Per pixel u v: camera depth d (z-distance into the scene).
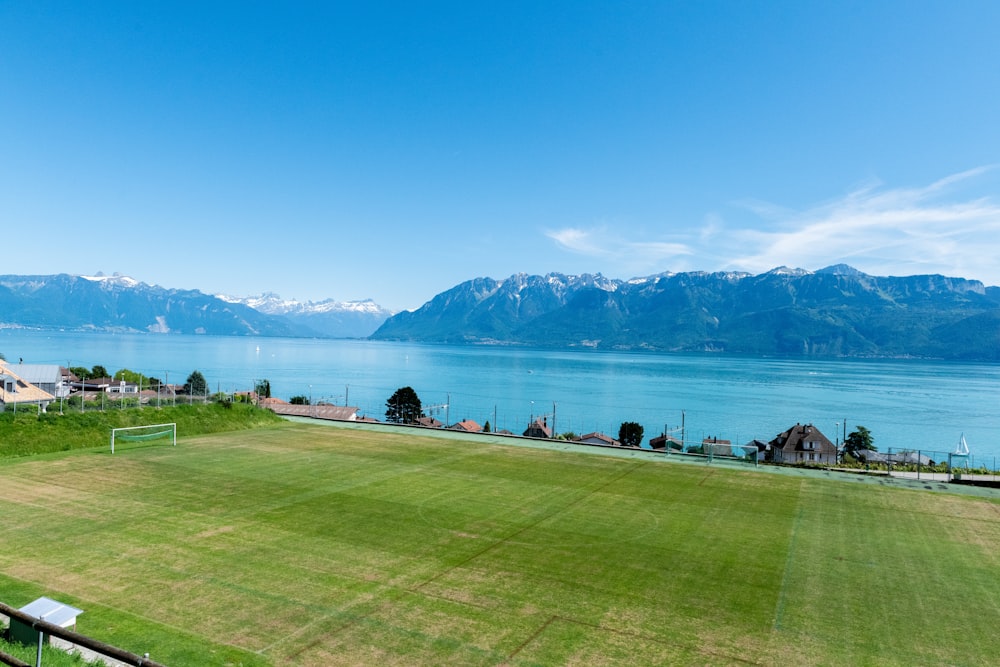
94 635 16.17
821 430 122.81
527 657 15.91
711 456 47.44
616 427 122.25
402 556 23.34
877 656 16.58
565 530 27.27
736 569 23.00
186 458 41.16
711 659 16.12
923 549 26.00
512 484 36.06
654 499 33.50
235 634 16.69
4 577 20.06
